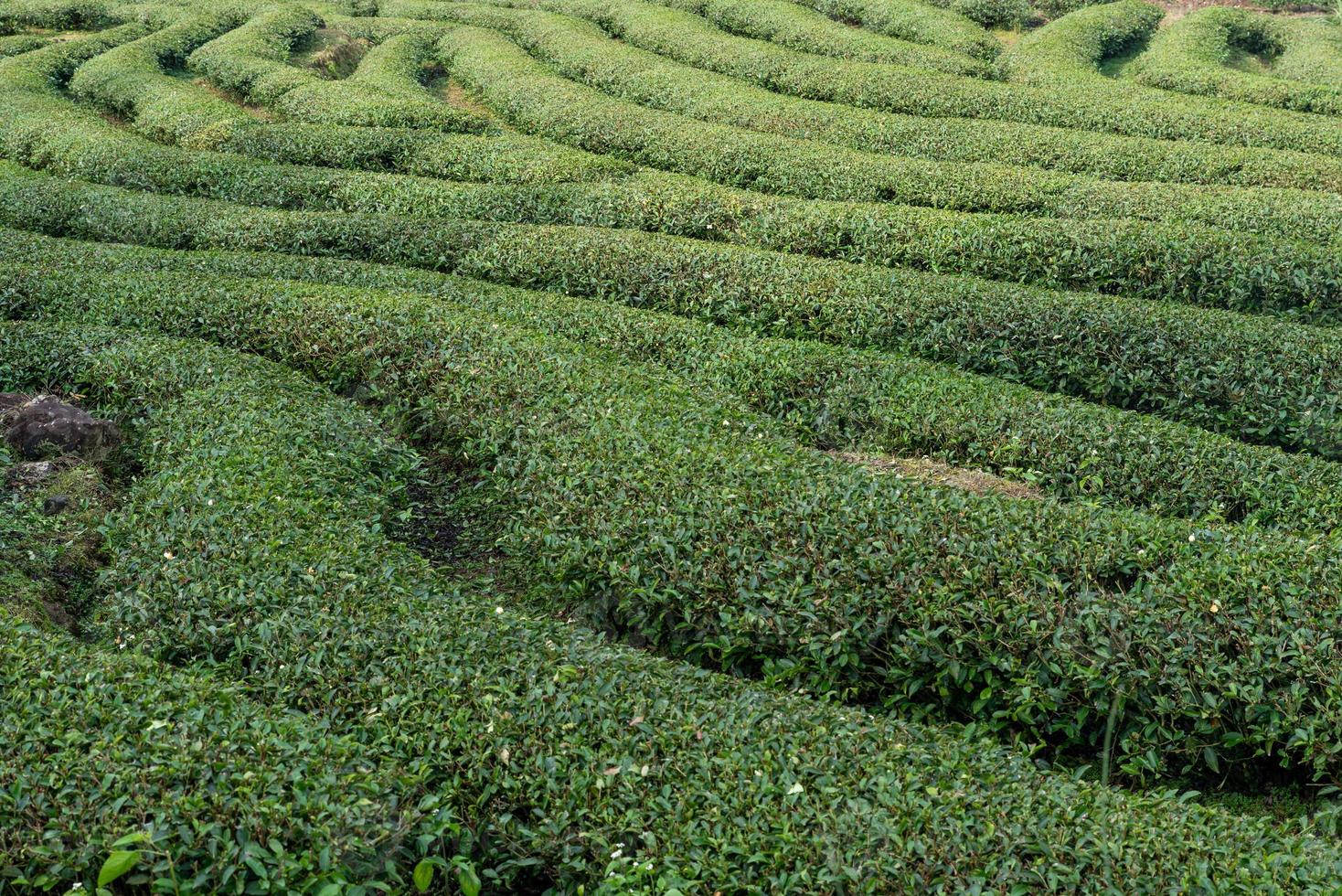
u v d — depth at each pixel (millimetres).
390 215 23984
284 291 18453
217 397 14695
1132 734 9484
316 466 13086
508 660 9156
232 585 10328
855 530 11141
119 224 24578
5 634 9133
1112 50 39125
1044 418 14508
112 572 10922
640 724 8312
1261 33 39750
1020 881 6910
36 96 35625
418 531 13547
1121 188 24156
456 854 7762
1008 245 21016
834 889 6945
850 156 26984
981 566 10516
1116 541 10820
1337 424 15195
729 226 23500
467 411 14820
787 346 16844
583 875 7629
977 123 29781
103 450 13977
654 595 10875
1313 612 9688
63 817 7008
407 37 43000
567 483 12547
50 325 17266
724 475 12180
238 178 27281
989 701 10117
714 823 7441
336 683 9047
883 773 7797
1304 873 7000
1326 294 19156
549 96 34188
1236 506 13070
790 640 10391
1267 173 25688
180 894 6691
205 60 39125
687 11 45375
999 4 41562
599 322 17859
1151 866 7000
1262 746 9289
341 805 7328
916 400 15180
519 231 22438
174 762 7453
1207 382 16094
